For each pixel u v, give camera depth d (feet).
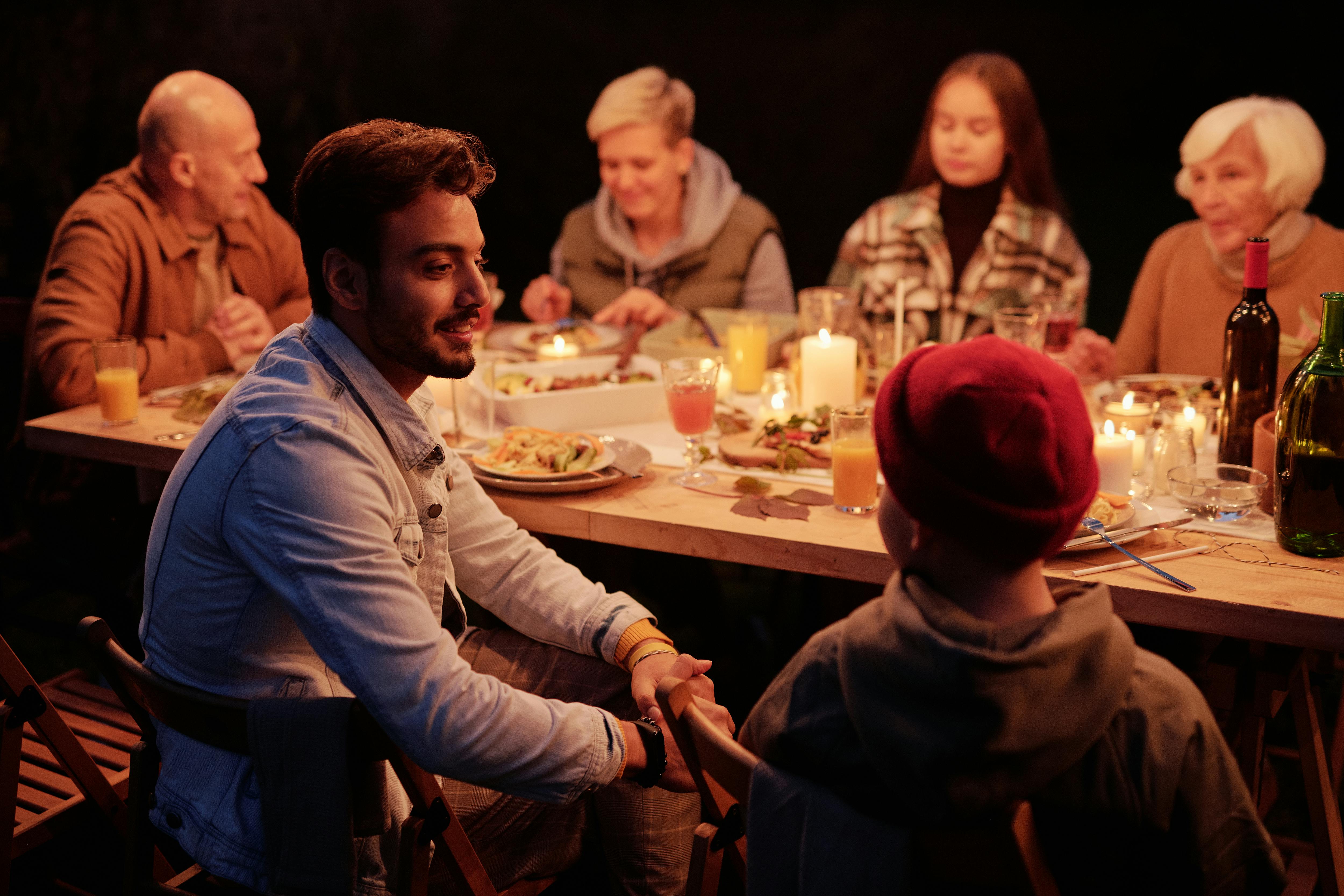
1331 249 9.63
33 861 6.39
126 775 5.48
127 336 8.27
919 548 2.95
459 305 4.15
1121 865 2.95
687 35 12.26
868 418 5.68
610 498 6.04
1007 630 2.74
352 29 13.88
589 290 13.05
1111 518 5.16
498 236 13.84
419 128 4.06
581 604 5.13
